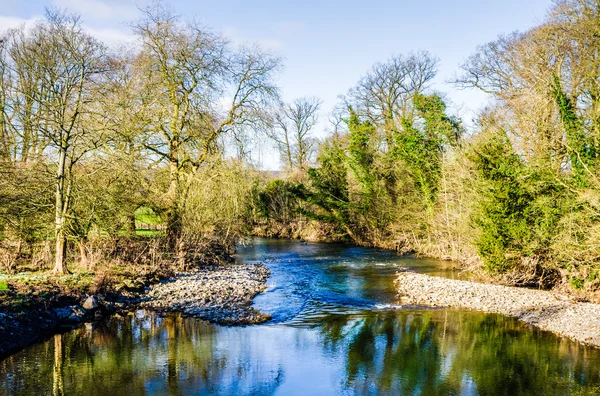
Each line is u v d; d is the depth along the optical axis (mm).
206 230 26141
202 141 23375
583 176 16578
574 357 10578
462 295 16766
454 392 8758
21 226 17172
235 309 14711
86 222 17375
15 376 9125
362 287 18828
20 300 12109
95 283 14812
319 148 42125
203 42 22516
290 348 11195
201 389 8703
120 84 20344
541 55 21875
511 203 18094
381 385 9055
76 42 16172
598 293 15656
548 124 19375
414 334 12398
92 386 8727
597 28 19078
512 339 11945
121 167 17312
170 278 19078
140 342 11422
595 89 19812
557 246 16391
